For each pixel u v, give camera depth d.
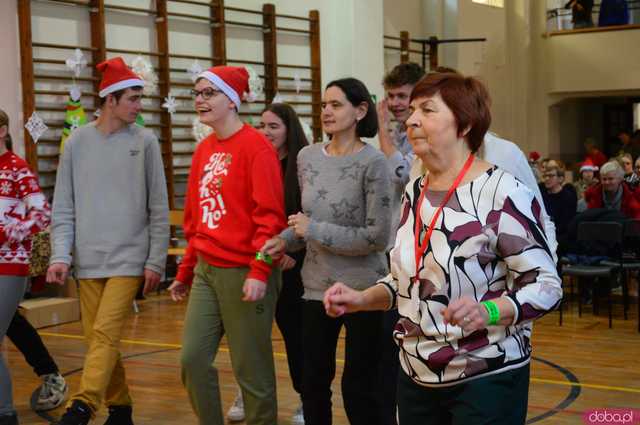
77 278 3.60
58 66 7.76
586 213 7.41
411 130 1.95
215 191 3.04
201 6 9.19
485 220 1.88
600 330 6.49
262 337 3.06
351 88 3.00
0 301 3.48
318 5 10.41
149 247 3.60
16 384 4.90
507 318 1.78
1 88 7.29
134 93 3.56
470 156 1.96
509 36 14.20
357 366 2.94
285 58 10.15
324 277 2.98
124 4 8.36
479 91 1.94
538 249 1.86
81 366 5.39
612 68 14.12
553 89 14.61
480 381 1.88
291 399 4.45
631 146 14.32
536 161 11.88
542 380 4.86
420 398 1.98
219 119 3.04
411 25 12.41
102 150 3.58
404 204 2.04
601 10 14.26
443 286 1.89
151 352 5.75
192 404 3.12
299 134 3.69
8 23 7.34
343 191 2.98
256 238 2.98
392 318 2.94
